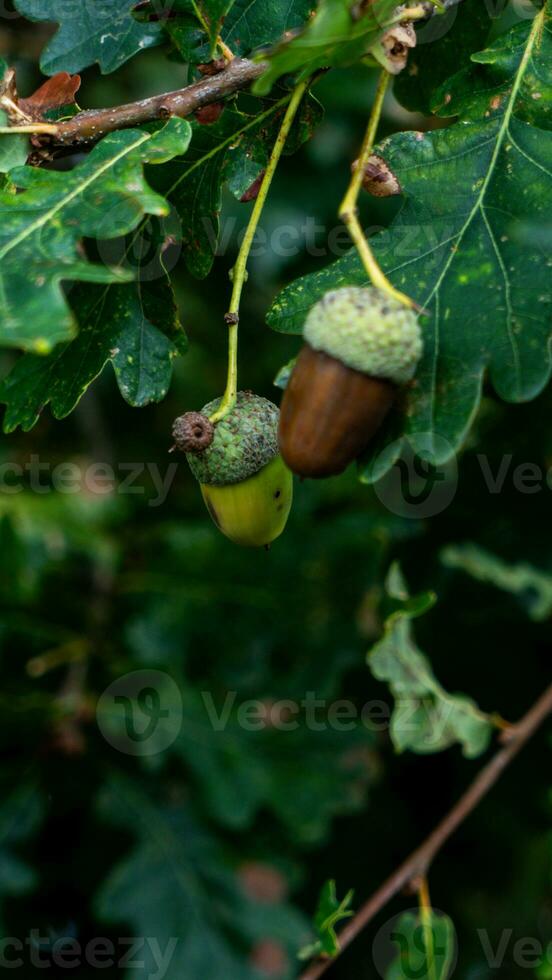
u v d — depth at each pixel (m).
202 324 0.67
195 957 0.52
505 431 0.52
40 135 0.38
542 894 0.63
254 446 0.38
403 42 0.36
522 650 0.56
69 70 0.41
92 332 0.39
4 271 0.35
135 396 0.39
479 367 0.36
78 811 0.55
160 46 0.41
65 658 0.55
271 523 0.39
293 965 0.53
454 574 0.55
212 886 0.54
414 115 0.62
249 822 0.54
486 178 0.38
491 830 0.58
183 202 0.40
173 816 0.55
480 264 0.37
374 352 0.35
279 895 0.55
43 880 0.55
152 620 0.55
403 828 0.59
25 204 0.37
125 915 0.52
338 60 0.37
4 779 0.54
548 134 0.38
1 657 0.54
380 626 0.56
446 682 0.57
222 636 0.56
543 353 0.36
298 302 0.37
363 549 0.55
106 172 0.37
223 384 0.68
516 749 0.47
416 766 0.59
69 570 0.56
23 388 0.39
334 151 0.64
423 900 0.45
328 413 0.35
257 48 0.40
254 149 0.40
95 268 0.35
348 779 0.56
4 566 0.52
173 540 0.56
